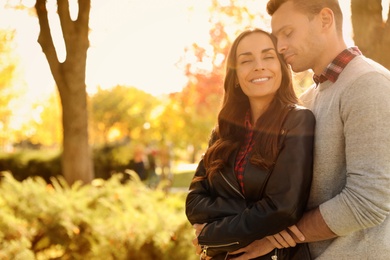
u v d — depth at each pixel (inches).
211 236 90.9
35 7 221.3
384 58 132.8
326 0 91.2
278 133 90.1
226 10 238.7
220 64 365.1
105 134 1058.1
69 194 216.4
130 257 186.7
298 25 92.0
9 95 858.8
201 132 486.0
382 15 135.4
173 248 184.9
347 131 83.4
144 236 186.2
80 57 227.0
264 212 86.1
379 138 80.5
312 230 85.0
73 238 196.9
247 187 91.3
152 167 612.1
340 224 82.4
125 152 617.0
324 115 88.0
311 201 89.3
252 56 97.0
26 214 197.8
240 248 91.4
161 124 493.7
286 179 85.7
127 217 196.2
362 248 85.6
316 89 96.7
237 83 101.7
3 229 183.5
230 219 89.5
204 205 95.3
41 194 206.4
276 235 88.4
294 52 93.0
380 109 81.1
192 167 949.2
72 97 235.9
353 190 81.2
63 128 242.5
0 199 202.2
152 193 232.8
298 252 89.5
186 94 434.9
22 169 678.5
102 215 207.8
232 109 101.3
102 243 188.5
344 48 93.7
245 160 93.2
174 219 191.0
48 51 226.8
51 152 713.6
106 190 221.0
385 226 86.1
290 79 97.7
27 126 1227.2
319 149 87.6
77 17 221.5
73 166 243.4
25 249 179.6
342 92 85.6
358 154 81.7
